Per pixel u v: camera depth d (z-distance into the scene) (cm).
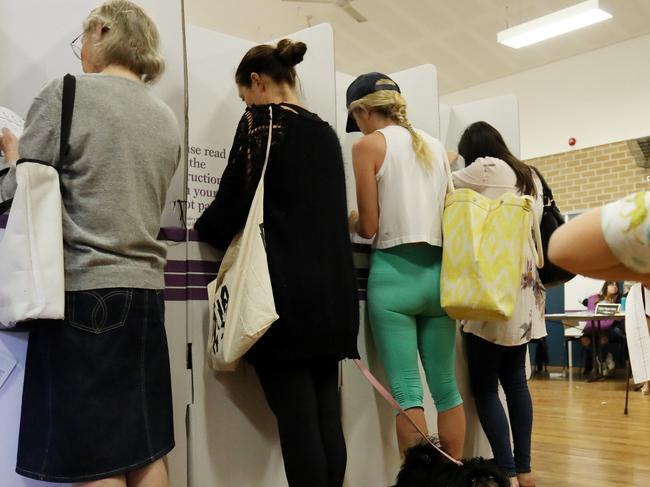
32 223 104
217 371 161
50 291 103
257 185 140
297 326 136
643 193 54
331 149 150
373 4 629
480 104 286
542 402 470
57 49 172
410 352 176
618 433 338
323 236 142
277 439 172
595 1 556
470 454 239
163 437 113
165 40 169
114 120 114
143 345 112
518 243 171
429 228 176
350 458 191
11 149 132
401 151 178
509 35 616
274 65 157
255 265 135
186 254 159
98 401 105
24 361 129
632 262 53
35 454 104
